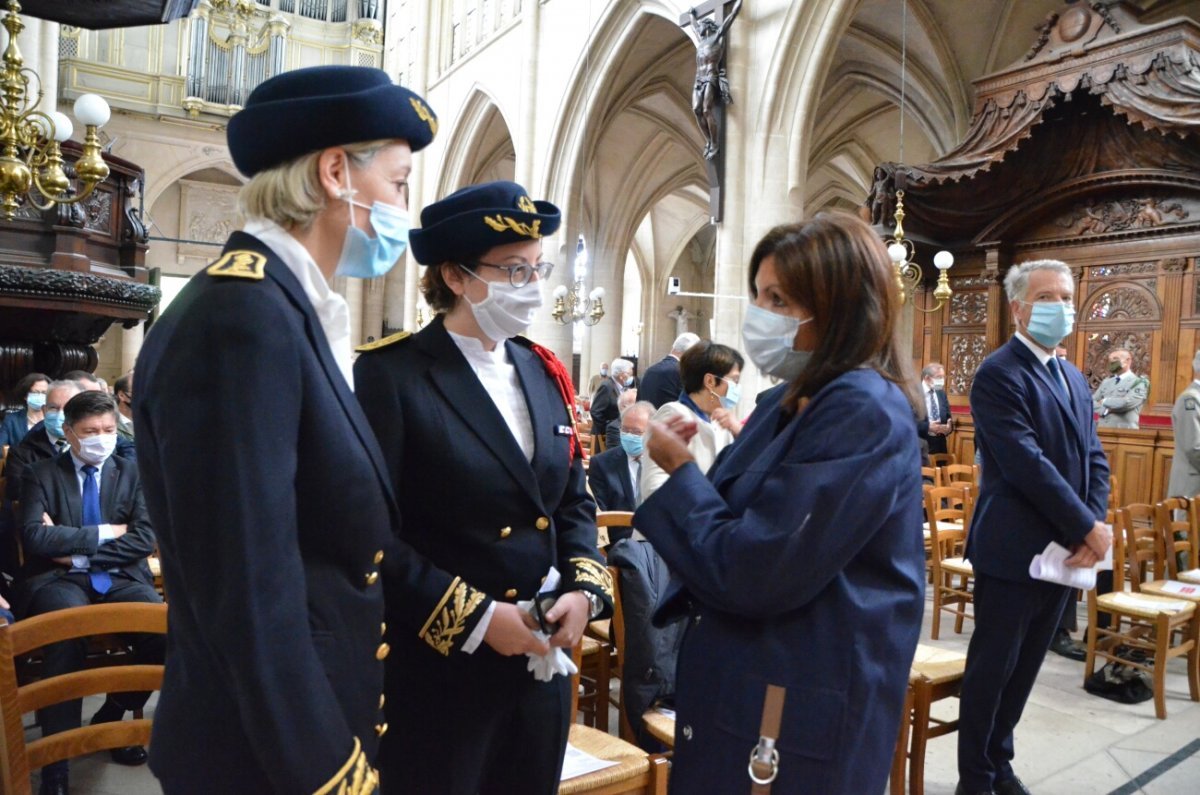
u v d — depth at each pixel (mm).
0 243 6594
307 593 1144
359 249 1254
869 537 1304
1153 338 8820
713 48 10938
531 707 1734
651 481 3127
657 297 28438
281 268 1150
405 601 1593
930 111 14680
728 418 2625
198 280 1104
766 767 1284
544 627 1615
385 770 1678
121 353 22812
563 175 16141
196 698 1083
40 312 6824
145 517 3564
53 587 3295
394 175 1271
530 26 16875
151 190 23266
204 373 1002
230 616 959
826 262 1434
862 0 10352
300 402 1088
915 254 10305
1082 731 3797
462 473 1672
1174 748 3619
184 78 23375
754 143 10992
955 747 3641
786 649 1338
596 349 23281
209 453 978
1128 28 8289
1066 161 9328
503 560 1701
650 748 2844
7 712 1630
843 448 1311
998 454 2854
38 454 3969
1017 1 12203
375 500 1225
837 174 20734
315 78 1212
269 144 1188
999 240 9938
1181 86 7703
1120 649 4898
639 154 21891
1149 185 8734
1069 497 2713
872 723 1313
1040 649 2959
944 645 5203
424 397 1685
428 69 22000
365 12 25844
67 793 2850
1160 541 4844
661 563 2912
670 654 2855
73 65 22266
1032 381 2904
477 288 1728
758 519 1318
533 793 1754
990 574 2871
